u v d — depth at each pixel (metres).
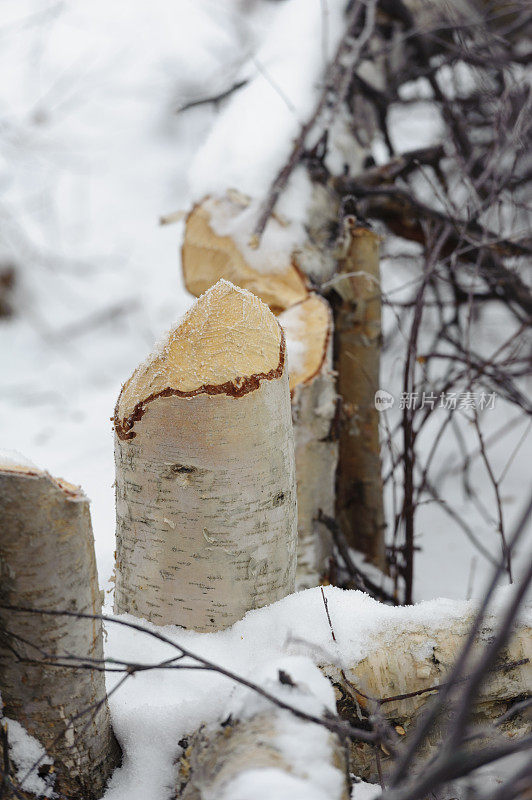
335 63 2.55
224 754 1.04
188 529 1.31
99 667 1.13
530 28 3.34
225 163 2.44
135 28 5.85
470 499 2.92
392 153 2.99
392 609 1.34
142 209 5.70
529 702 1.10
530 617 1.30
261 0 4.57
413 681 1.25
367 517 2.40
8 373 4.41
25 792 1.19
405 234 2.85
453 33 2.94
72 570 1.12
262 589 1.37
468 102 2.99
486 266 2.68
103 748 1.23
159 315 4.93
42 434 3.61
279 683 1.11
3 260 4.94
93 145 5.74
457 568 2.61
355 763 1.26
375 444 2.37
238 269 2.27
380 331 2.33
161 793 1.22
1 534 1.08
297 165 2.42
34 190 5.48
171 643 1.09
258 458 1.30
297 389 1.94
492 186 2.49
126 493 1.35
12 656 1.14
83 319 4.89
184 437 1.26
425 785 0.79
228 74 4.20
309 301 2.17
